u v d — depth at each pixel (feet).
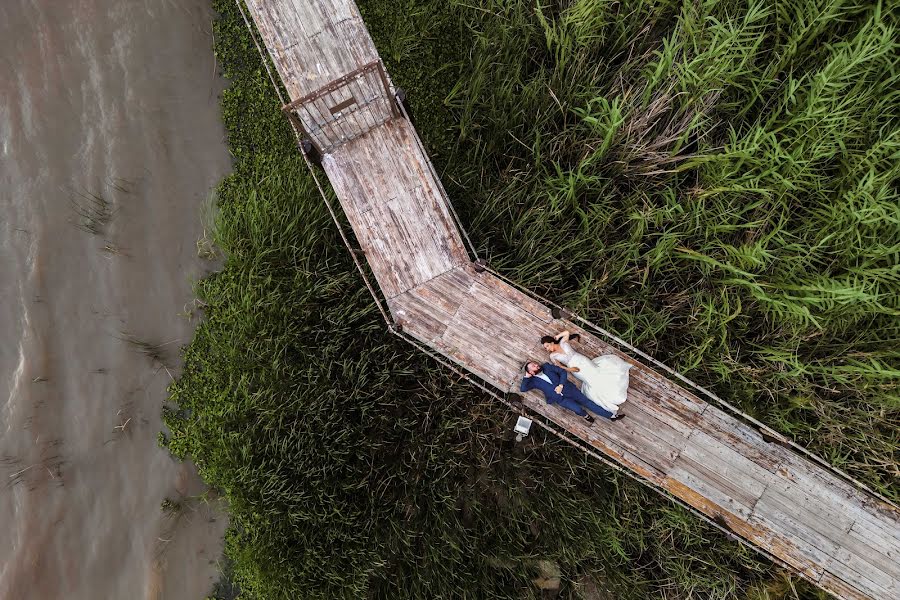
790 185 16.97
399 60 23.81
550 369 18.08
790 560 18.30
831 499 18.53
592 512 20.44
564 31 19.70
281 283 22.13
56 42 23.85
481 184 21.79
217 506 23.45
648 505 20.63
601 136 19.94
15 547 21.77
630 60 20.33
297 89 19.77
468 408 21.63
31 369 22.85
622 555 20.38
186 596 22.82
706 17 17.04
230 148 24.52
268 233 21.99
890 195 15.69
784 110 18.12
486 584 20.71
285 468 21.31
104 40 24.17
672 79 18.84
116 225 23.85
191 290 24.17
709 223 19.01
